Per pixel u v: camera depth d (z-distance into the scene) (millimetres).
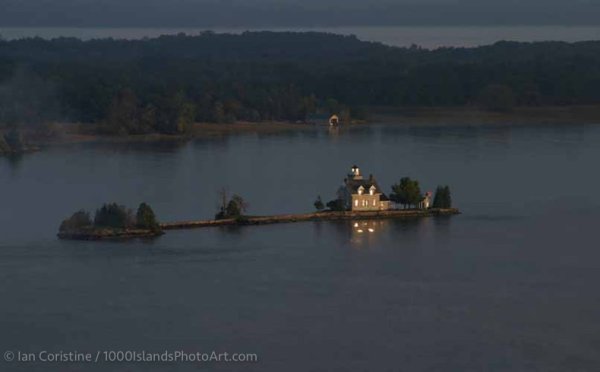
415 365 172375
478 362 173625
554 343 181250
